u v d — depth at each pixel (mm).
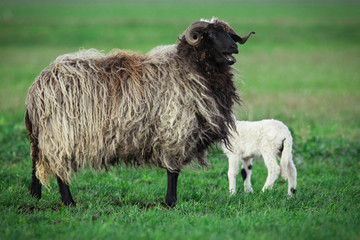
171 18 106625
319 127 20000
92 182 12773
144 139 10383
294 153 15984
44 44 62500
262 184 13531
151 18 106938
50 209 9852
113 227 8266
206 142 11117
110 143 10336
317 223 8555
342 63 50188
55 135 10102
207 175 14266
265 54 56625
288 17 113000
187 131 10438
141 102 10289
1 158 15070
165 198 10898
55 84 10297
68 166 10312
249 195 11250
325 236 7785
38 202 10375
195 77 10617
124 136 10281
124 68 10531
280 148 12078
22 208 9977
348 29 83250
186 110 10469
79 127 10180
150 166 11070
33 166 10711
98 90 10320
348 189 12195
